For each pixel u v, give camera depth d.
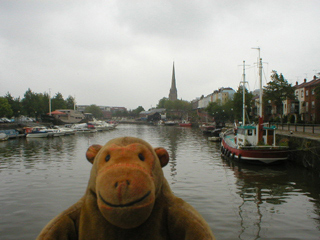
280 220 10.27
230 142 27.78
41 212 10.96
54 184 15.14
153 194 1.84
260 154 20.02
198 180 16.22
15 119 70.50
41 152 28.56
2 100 58.38
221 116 79.50
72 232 2.10
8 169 19.31
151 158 2.05
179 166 20.73
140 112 197.00
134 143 2.11
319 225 9.82
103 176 1.82
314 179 16.34
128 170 1.80
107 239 1.96
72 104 119.19
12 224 9.84
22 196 13.00
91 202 2.07
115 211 1.70
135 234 1.97
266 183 15.52
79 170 18.86
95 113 170.62
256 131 22.17
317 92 33.06
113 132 70.50
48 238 1.99
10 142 39.75
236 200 12.52
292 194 13.46
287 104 52.22
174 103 144.62
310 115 45.44
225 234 9.10
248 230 9.40
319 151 16.92
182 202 2.18
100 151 2.17
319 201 12.41
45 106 81.06
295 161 20.78
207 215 10.70
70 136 53.84
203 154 27.36
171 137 51.34
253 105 66.75
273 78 42.19
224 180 16.23
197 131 72.50
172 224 2.06
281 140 23.41
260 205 11.87
